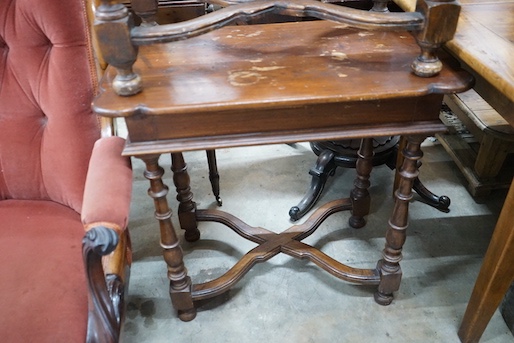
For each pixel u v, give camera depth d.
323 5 0.76
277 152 1.82
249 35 0.98
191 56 0.89
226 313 1.19
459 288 1.24
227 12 0.74
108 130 0.93
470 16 0.96
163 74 0.83
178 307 1.13
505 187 1.50
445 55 0.88
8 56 0.90
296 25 1.03
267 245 1.21
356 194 1.36
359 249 1.37
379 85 0.77
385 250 1.11
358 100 0.75
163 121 0.77
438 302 1.20
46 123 0.94
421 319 1.16
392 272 1.12
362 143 1.26
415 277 1.27
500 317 1.15
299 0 0.77
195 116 0.77
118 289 0.79
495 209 1.50
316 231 1.44
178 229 1.46
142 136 0.79
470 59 0.79
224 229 1.46
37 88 0.91
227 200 1.57
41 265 0.80
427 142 1.85
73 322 0.71
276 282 1.27
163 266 1.34
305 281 1.28
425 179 1.65
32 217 0.93
